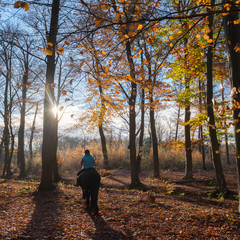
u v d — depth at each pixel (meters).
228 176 20.38
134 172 15.54
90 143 32.06
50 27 9.95
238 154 6.96
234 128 7.27
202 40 11.66
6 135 23.58
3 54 20.11
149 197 9.84
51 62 12.54
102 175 22.62
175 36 9.66
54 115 12.78
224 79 14.64
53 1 9.03
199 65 12.03
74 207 8.73
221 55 14.05
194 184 16.95
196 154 30.28
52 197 10.36
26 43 16.39
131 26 5.86
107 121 17.05
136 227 6.62
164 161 28.06
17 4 3.09
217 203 10.17
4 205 8.80
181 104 15.69
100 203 9.30
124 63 8.59
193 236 5.92
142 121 24.41
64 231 6.27
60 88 18.34
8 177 22.11
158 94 8.80
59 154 30.73
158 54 7.01
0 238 5.37
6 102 23.53
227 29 6.90
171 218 7.27
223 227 6.40
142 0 4.70
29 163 28.02
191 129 19.17
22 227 6.36
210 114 12.82
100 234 6.11
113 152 30.09
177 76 14.73
